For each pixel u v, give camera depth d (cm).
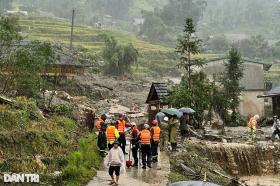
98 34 11850
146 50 11306
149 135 2117
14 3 17612
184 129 2923
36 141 1917
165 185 1811
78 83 5688
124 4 18925
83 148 2109
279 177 3206
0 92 2738
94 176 1886
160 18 15462
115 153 1741
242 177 3144
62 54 5269
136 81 7881
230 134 3950
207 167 2672
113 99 5681
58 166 1806
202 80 3947
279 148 3362
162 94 3472
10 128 1988
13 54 2752
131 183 1820
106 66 8119
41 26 11906
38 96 2991
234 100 5188
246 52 14200
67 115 2914
